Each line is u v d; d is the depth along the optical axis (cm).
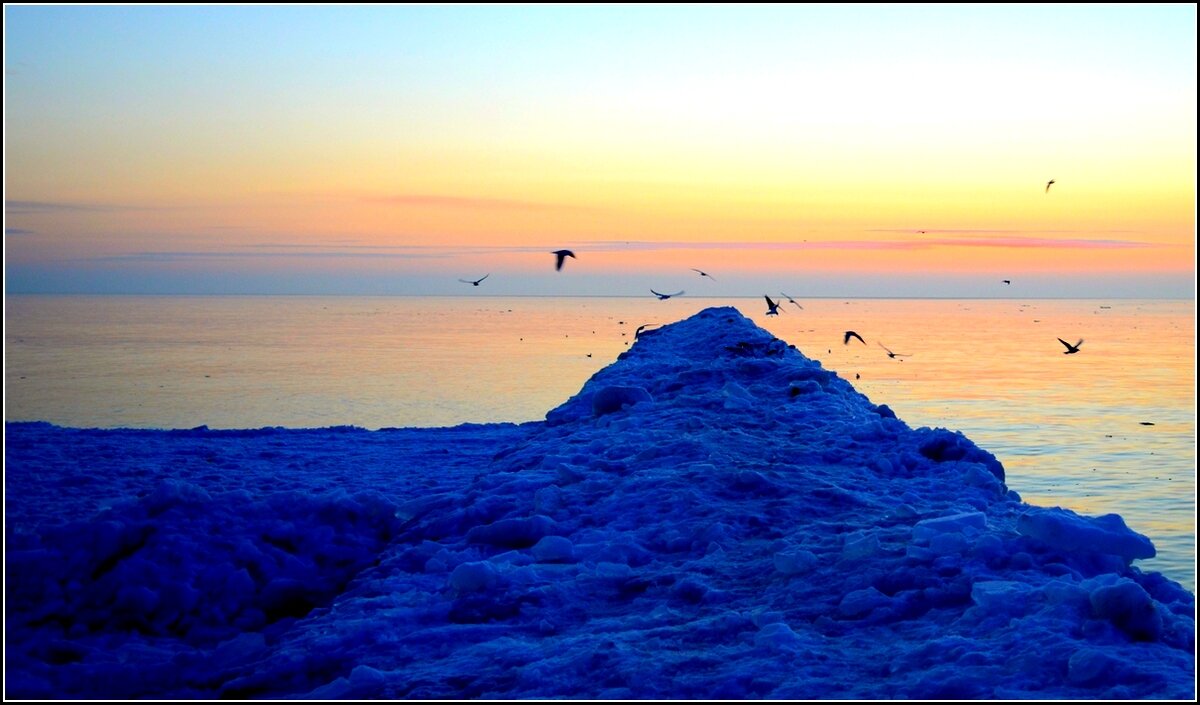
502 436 1158
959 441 838
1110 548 538
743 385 1137
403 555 643
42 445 1017
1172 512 3197
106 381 7631
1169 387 8062
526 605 530
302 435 1158
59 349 11794
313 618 560
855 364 10319
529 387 7506
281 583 611
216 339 14425
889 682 399
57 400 6222
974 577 500
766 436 901
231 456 1012
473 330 18250
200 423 5156
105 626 568
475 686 426
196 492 702
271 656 498
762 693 397
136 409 5838
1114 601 435
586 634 485
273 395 6744
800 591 517
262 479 902
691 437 875
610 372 1294
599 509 700
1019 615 453
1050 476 4025
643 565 601
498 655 459
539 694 409
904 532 598
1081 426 5688
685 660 433
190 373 8488
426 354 11469
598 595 554
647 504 695
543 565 590
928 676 395
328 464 983
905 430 903
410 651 480
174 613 579
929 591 491
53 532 650
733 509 672
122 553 637
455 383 7794
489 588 553
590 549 613
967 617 458
